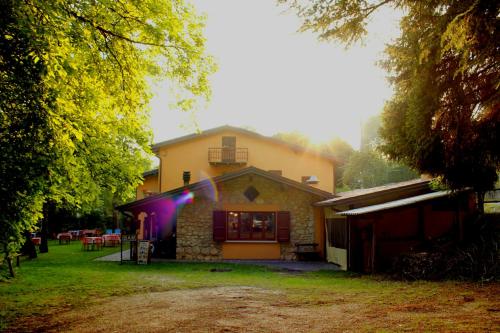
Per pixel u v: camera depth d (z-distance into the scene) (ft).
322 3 20.76
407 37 24.29
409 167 32.78
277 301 25.52
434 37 21.21
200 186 54.54
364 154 141.38
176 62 26.68
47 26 17.24
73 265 48.32
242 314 21.79
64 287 31.86
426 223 45.75
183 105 28.25
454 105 26.71
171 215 59.98
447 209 45.85
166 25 24.72
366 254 44.24
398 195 47.73
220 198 56.95
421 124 28.27
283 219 56.90
